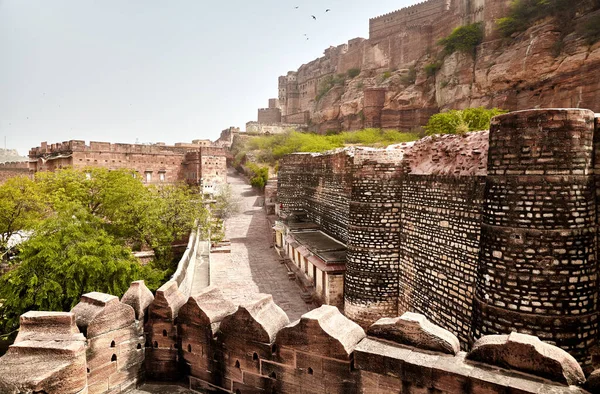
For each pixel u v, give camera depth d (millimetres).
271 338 5902
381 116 65500
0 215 25266
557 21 38375
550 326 8773
